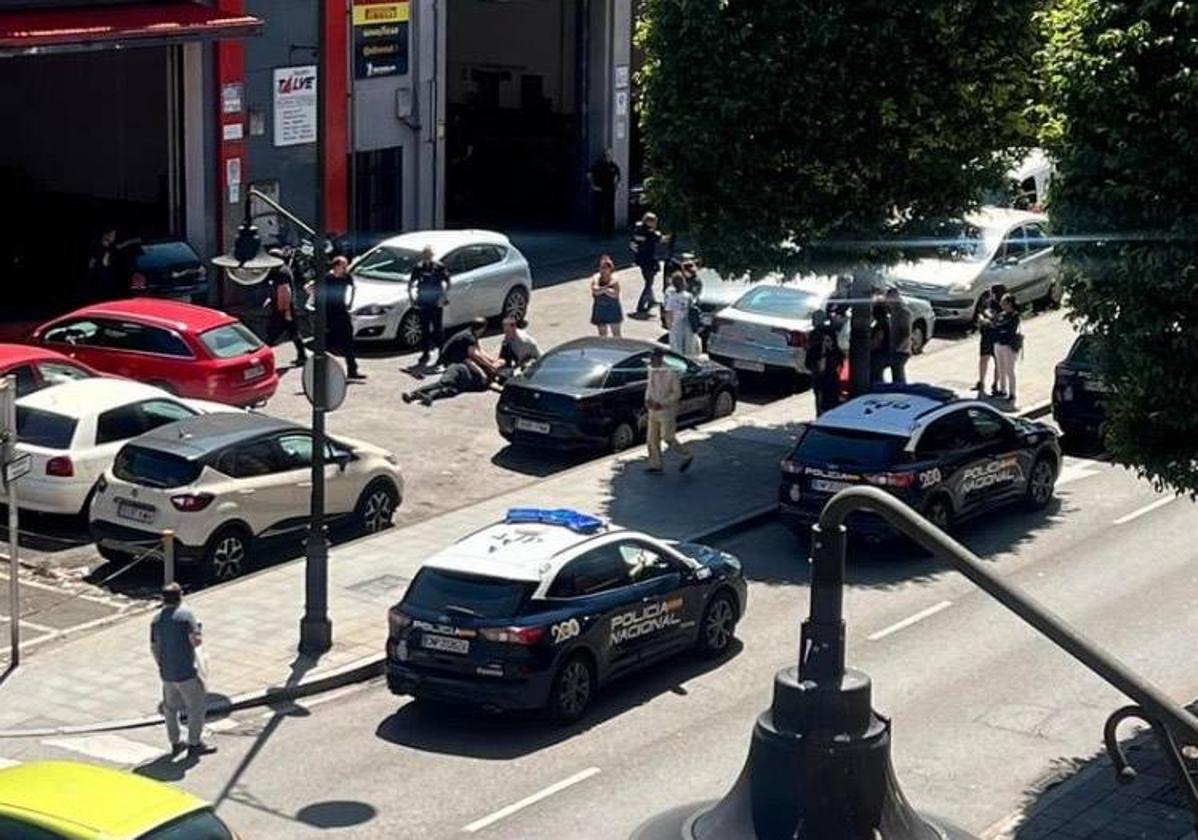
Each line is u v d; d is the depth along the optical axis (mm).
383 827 18562
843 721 6254
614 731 21125
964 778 19969
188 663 19906
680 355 33156
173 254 37594
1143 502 30047
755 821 6297
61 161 43000
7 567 25891
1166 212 18484
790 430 33312
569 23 50469
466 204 50906
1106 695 22266
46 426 26828
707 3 29156
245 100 39531
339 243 40000
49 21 35375
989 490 28312
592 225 49156
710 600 23172
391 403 34031
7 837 13758
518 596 20781
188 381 31000
